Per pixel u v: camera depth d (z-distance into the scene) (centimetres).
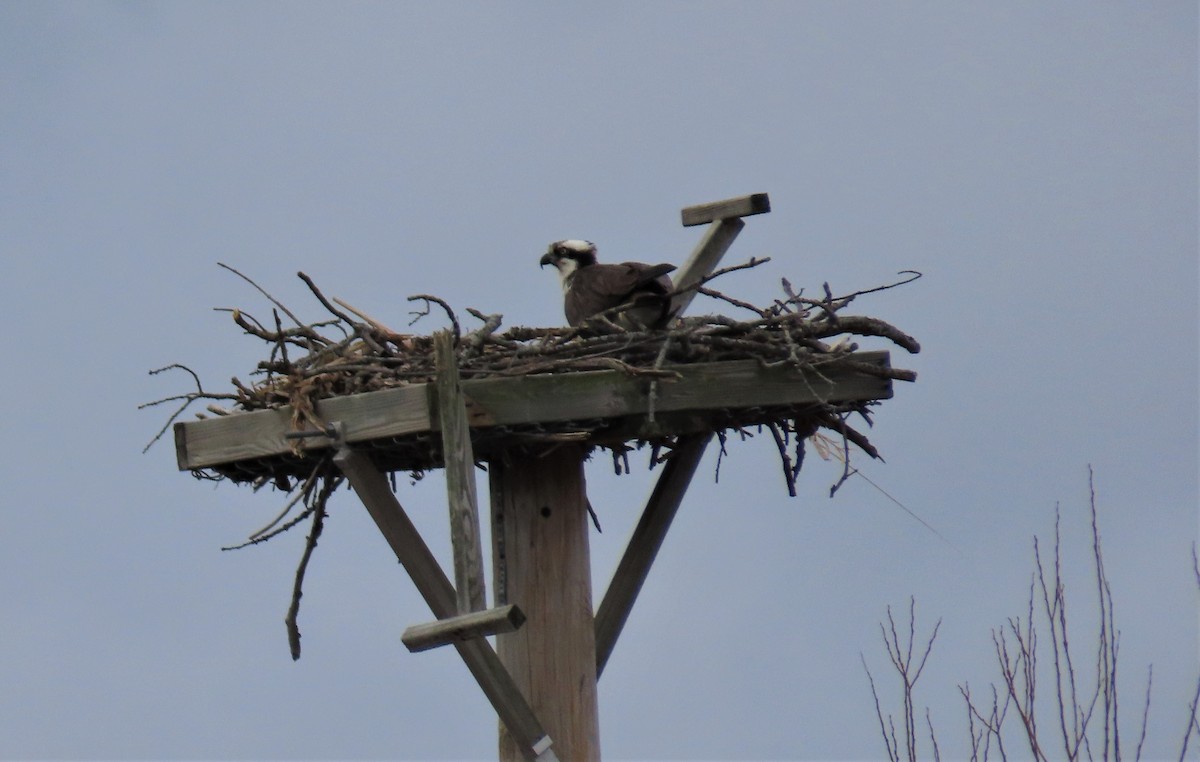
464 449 1205
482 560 1202
